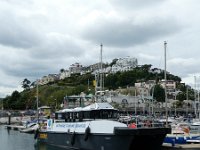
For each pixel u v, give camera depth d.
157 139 37.22
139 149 36.62
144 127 36.41
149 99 166.62
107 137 37.09
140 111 163.38
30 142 64.06
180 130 58.66
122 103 176.00
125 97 183.00
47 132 51.91
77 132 42.50
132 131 34.75
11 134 85.06
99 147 38.28
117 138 35.97
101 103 42.97
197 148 45.03
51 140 50.50
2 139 70.62
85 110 42.91
